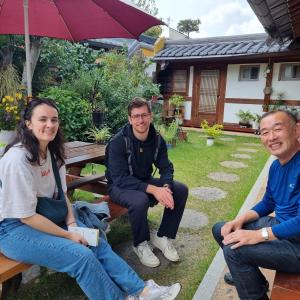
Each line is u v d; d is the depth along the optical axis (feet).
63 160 7.06
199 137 30.09
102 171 17.28
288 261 5.40
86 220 7.45
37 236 5.96
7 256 6.06
